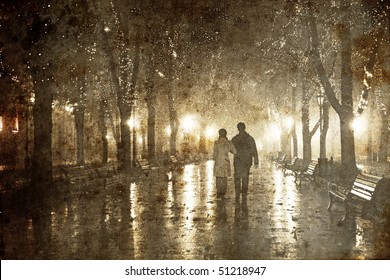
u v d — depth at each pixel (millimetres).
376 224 10031
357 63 21141
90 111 31688
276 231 9562
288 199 14352
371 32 18984
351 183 12945
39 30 17391
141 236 9344
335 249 8086
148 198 15266
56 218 11594
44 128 17047
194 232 9633
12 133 26625
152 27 28281
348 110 18453
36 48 17312
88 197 15680
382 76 26578
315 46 18391
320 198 14453
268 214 11586
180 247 8398
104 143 30188
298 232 9438
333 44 22984
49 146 17078
